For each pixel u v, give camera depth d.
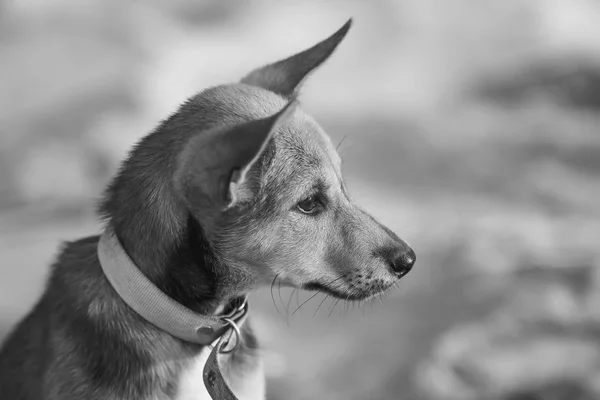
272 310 10.22
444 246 11.60
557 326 8.89
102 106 17.78
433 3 23.23
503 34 21.95
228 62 20.72
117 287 4.93
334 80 20.72
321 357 9.12
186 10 22.58
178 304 4.92
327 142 5.36
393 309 9.95
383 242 5.24
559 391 7.98
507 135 17.22
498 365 8.33
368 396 8.32
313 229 5.13
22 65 19.02
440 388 8.16
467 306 9.56
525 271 10.26
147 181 4.97
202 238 4.91
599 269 9.98
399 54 21.73
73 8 21.23
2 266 12.24
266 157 4.96
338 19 23.00
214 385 4.91
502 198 14.51
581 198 14.20
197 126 4.98
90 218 14.32
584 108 18.59
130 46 20.27
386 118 18.58
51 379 4.95
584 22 22.06
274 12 23.08
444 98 19.67
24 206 14.91
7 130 16.75
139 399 4.89
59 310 5.12
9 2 20.80
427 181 15.56
